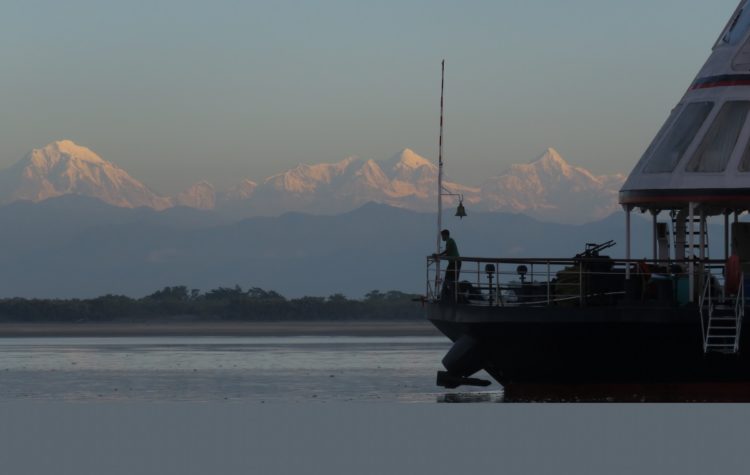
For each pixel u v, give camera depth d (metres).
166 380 81.94
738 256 57.47
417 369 92.00
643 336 55.41
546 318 55.91
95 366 98.38
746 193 56.88
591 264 57.88
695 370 56.31
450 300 61.69
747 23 59.03
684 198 57.66
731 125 57.91
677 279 56.84
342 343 149.88
